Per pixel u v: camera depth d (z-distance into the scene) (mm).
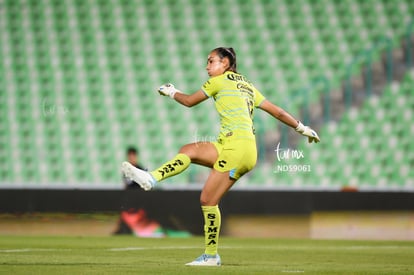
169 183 58031
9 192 46469
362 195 47719
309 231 47469
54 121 66625
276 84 68938
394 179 63250
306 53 71312
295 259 28406
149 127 66062
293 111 66750
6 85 70250
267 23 73875
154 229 46344
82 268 21766
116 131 66062
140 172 21578
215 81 22844
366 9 74500
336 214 47625
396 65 70000
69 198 46312
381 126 65938
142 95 68500
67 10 75125
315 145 63406
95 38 73312
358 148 64250
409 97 67750
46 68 71438
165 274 20000
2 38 73688
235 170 22422
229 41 72688
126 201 46344
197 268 22156
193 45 72438
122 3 75438
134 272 20531
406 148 64625
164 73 70312
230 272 20922
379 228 47500
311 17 74250
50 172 64750
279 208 47531
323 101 67375
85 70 70938
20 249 31891
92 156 64938
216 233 23062
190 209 46719
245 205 47469
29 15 74938
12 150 65625
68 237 43281
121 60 71375
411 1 74750
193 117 66062
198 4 75438
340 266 24984
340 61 70562
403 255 31859
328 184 62062
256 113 63125
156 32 73438
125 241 39844
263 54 71438
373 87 68250
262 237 47125
